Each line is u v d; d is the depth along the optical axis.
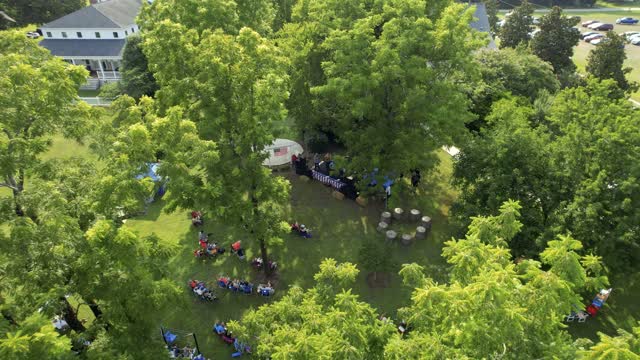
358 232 34.34
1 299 17.25
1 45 21.48
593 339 25.69
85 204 18.14
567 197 26.91
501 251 15.45
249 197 28.06
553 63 54.41
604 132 25.28
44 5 76.69
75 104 21.12
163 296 18.36
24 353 12.46
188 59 25.58
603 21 96.88
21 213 18.23
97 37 60.47
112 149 19.27
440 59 32.50
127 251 17.05
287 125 48.25
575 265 14.30
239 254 31.61
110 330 18.42
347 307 15.30
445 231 34.12
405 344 13.81
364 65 31.70
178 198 25.11
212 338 26.20
